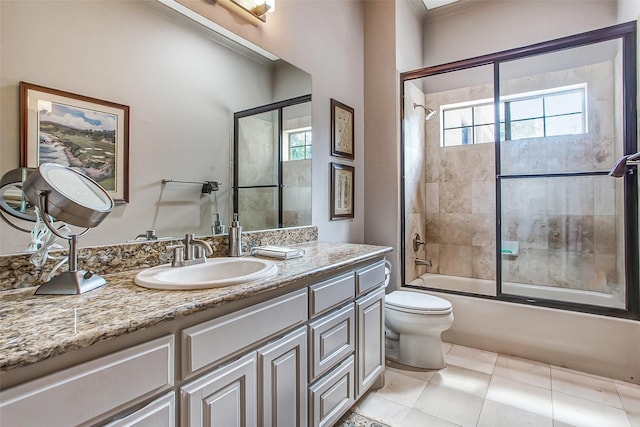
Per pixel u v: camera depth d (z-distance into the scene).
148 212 1.29
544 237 2.90
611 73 2.60
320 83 2.26
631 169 2.05
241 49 1.68
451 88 3.32
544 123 2.91
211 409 0.88
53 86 1.04
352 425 1.57
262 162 1.82
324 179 2.30
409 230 3.00
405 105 2.89
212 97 1.54
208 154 1.53
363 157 2.79
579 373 2.03
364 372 1.64
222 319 0.93
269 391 1.07
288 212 1.99
